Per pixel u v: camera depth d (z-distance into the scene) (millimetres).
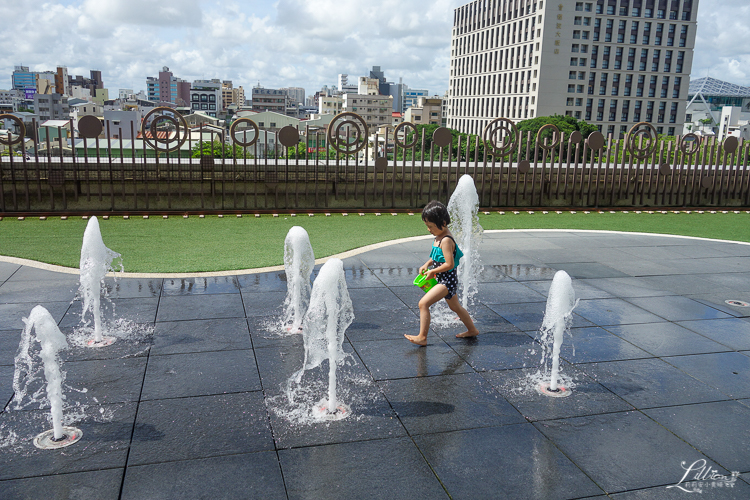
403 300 7039
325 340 5184
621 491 3293
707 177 16797
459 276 8297
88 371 4750
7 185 12406
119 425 3896
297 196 13898
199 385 4547
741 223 14328
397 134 14250
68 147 42750
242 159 14172
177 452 3580
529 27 108125
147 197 12859
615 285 7973
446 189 15281
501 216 14414
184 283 7457
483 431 3951
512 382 4762
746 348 5621
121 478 3295
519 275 8461
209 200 13547
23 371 4719
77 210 12727
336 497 3176
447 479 3375
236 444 3693
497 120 14805
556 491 3279
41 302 6527
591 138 15516
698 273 8750
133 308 6418
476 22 128375
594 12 105188
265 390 4492
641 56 109625
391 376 4836
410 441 3795
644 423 4105
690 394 4590
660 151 16297
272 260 8836
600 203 16344
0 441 3664
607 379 4855
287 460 3527
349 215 13852
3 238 10047
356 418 4090
